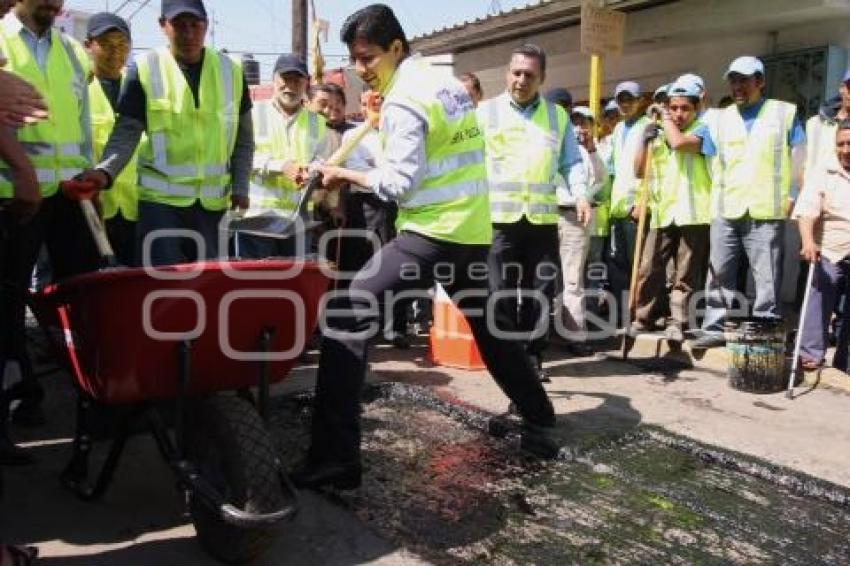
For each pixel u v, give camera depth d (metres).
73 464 3.03
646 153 5.69
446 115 3.15
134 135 3.52
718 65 8.08
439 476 3.40
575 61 9.79
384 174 3.09
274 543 2.74
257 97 10.62
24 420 3.82
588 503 3.17
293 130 5.07
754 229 5.29
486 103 4.83
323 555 2.68
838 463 3.65
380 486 3.27
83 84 3.80
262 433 2.53
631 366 5.49
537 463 3.58
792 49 7.43
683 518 3.06
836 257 4.98
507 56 10.31
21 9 3.53
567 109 5.88
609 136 7.03
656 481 3.42
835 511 3.17
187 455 2.62
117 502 3.05
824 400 4.73
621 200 6.47
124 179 4.89
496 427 3.92
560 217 5.70
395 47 3.20
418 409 4.33
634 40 8.32
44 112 2.62
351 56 3.22
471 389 4.74
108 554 2.65
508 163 4.71
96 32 4.75
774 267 5.29
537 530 2.91
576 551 2.76
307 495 3.12
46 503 3.02
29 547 2.38
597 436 3.90
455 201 3.20
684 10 7.71
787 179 5.23
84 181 3.15
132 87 3.52
